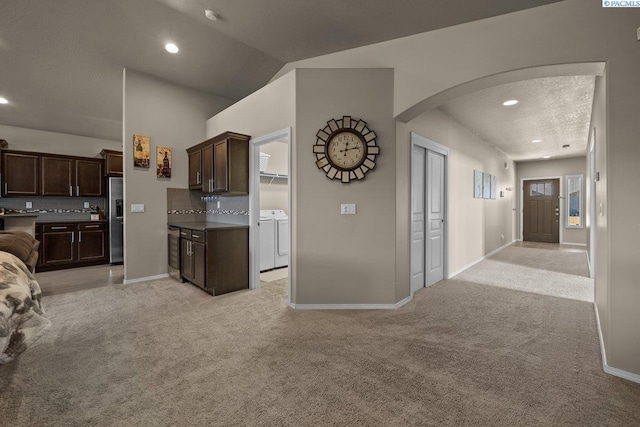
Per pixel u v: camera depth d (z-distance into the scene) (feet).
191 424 4.73
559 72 7.52
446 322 8.84
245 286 12.33
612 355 6.18
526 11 7.47
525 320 9.02
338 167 9.86
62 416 4.89
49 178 16.33
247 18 9.94
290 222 10.24
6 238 8.16
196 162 14.08
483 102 12.73
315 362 6.59
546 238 27.35
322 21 9.65
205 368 6.34
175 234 13.51
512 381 5.89
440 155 13.82
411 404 5.21
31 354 6.93
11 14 9.82
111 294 11.55
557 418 4.86
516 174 28.63
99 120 16.78
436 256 13.55
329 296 10.05
